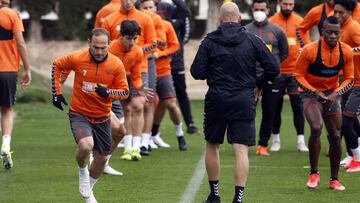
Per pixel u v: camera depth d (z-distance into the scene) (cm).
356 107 3375
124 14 3734
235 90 2630
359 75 3347
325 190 3005
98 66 2627
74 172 3375
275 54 3966
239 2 9575
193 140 4650
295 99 4147
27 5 10225
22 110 6350
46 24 11044
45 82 8256
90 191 2617
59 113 6197
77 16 10338
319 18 3872
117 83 2656
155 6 4400
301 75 2988
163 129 5238
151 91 3428
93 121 2669
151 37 3747
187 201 2791
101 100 2645
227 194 2934
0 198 2809
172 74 4834
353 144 3441
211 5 9650
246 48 2650
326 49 2942
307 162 3753
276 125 4228
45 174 3322
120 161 3709
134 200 2795
